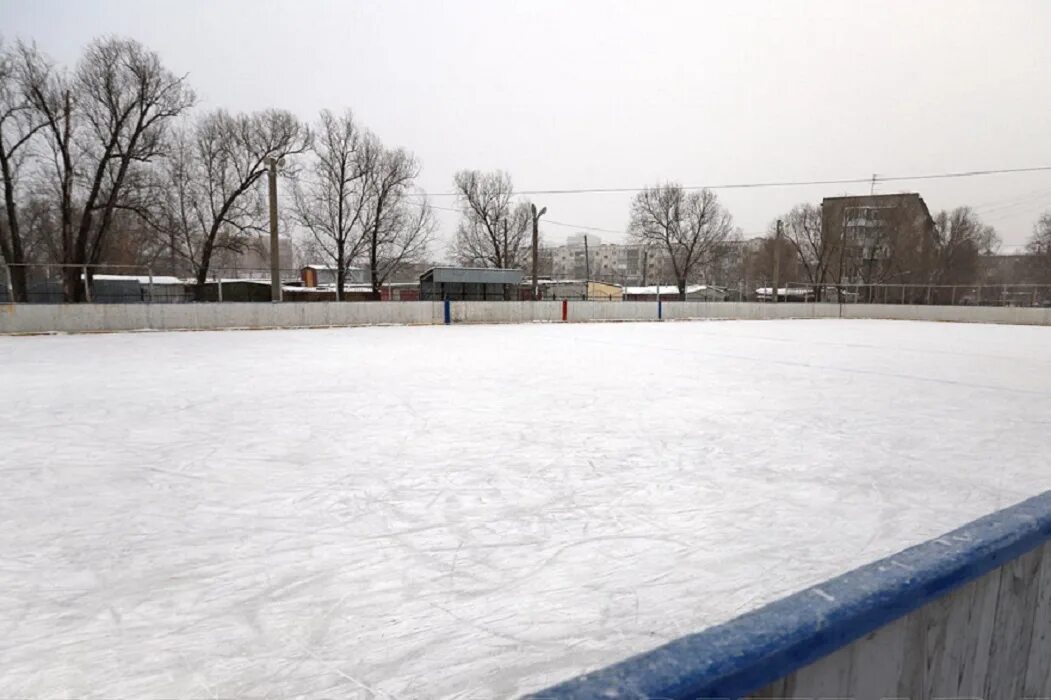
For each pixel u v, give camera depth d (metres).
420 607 2.36
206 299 20.00
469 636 2.16
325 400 6.90
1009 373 9.56
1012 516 1.03
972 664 0.97
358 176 32.44
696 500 3.63
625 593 2.48
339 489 3.81
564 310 22.69
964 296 29.81
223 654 2.04
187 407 6.45
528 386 7.99
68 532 3.09
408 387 7.84
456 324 20.73
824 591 0.77
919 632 0.87
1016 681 1.08
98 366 9.61
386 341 14.42
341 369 9.49
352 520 3.29
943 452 4.77
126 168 25.31
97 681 1.90
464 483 3.94
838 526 3.22
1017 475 4.17
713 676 0.60
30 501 3.56
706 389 7.84
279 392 7.41
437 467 4.30
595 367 9.97
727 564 2.75
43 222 26.91
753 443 5.03
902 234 40.44
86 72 23.97
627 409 6.48
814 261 45.91
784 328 21.14
